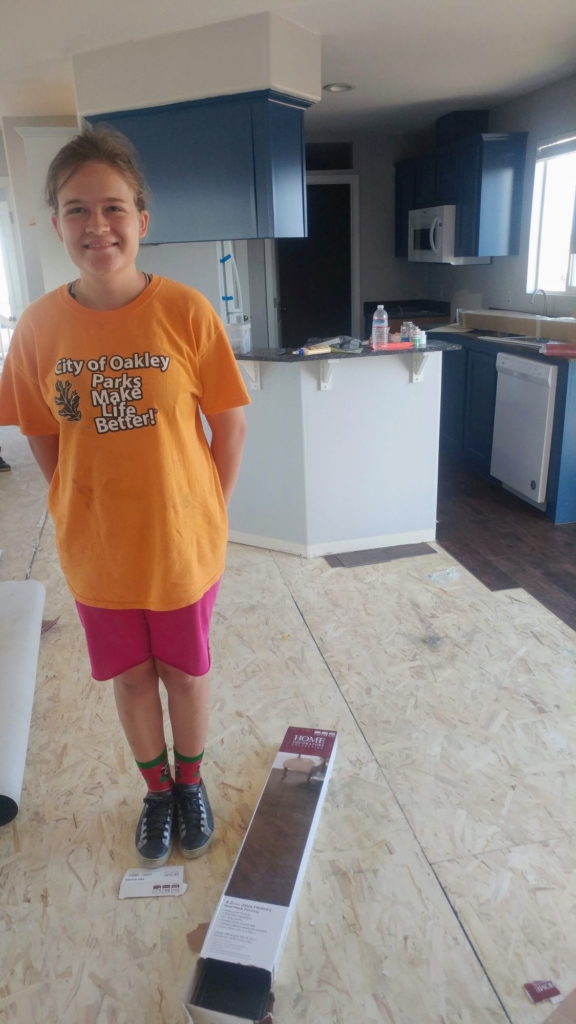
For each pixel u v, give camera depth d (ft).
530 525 11.98
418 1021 4.08
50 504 4.48
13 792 5.34
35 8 8.83
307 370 9.74
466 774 6.02
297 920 4.70
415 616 8.78
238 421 4.57
